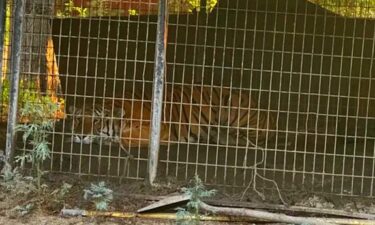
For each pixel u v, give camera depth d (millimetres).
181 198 5645
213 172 6520
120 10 7309
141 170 6457
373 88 7746
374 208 5875
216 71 7680
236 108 7254
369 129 7676
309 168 6688
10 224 5496
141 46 7680
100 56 7629
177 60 7691
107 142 6980
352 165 6637
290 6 7664
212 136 7406
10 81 6082
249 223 5645
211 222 5629
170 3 7707
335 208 5836
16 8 6008
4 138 6781
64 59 7520
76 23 7508
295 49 7727
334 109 7750
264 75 7738
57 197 5785
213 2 7723
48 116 6309
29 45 6730
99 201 5672
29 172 6059
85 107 6980
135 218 5652
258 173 6512
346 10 7824
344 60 7746
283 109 7746
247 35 7703
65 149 6742
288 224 5609
